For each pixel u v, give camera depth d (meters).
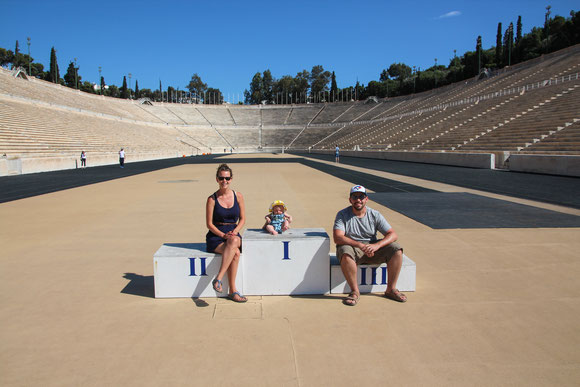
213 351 3.08
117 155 38.84
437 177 18.39
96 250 6.21
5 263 5.52
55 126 38.69
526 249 5.98
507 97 36.50
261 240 4.29
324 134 82.56
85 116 52.44
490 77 54.31
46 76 90.56
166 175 22.27
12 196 13.16
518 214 8.84
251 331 3.44
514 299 4.06
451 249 6.04
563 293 4.21
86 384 2.64
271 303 4.12
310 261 4.34
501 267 5.13
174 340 3.28
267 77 133.00
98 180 19.25
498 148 25.91
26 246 6.48
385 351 3.05
